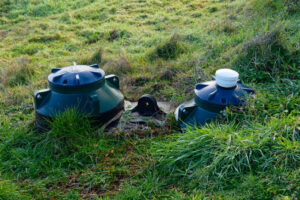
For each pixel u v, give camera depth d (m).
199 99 3.40
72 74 3.53
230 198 2.53
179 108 3.56
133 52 6.71
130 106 4.19
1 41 8.38
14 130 3.82
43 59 6.81
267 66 4.46
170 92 4.61
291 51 4.58
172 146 3.13
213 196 2.59
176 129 3.60
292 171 2.59
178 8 9.36
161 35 7.34
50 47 7.62
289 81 4.01
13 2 11.16
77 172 3.13
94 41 7.82
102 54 6.30
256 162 2.78
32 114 4.26
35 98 3.57
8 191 2.76
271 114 3.33
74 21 9.26
